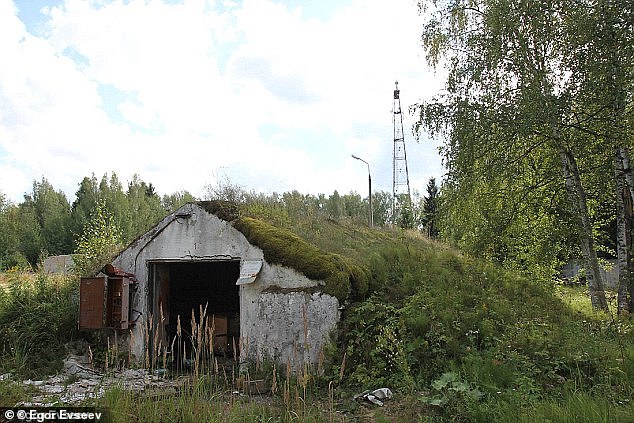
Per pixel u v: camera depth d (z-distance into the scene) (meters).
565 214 13.90
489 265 13.35
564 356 8.27
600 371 7.71
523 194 14.33
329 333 9.46
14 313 11.20
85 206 53.91
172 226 11.26
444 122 13.44
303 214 15.28
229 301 14.86
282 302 9.88
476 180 13.32
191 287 14.87
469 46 13.70
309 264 9.93
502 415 5.96
